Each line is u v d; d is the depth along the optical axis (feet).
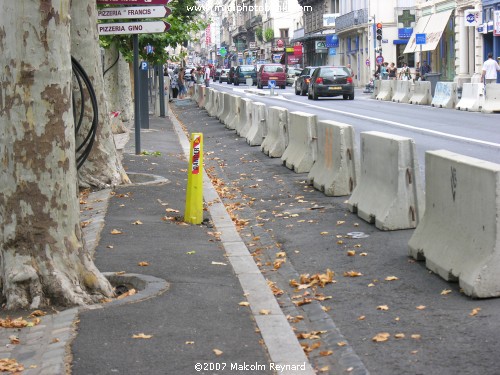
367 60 195.31
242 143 63.87
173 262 23.57
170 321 17.61
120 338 16.47
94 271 19.57
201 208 30.27
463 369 14.79
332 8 253.24
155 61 68.64
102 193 36.81
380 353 16.05
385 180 28.35
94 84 37.86
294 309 19.83
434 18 169.07
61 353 15.55
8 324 17.43
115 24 45.52
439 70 170.81
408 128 65.00
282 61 297.94
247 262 23.68
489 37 140.56
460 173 20.56
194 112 112.68
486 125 66.49
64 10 18.35
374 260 23.73
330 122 37.24
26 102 18.28
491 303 18.63
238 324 17.47
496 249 18.92
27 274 18.63
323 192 36.68
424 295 19.84
